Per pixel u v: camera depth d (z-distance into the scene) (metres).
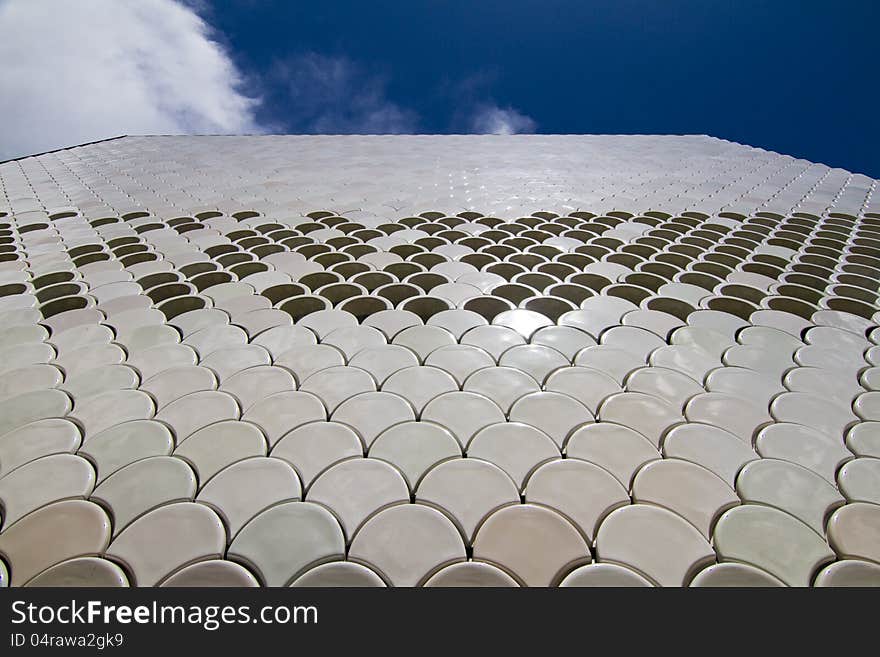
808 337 1.22
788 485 0.80
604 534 0.72
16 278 1.57
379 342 1.19
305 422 0.92
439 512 0.75
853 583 0.67
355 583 0.66
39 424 0.92
